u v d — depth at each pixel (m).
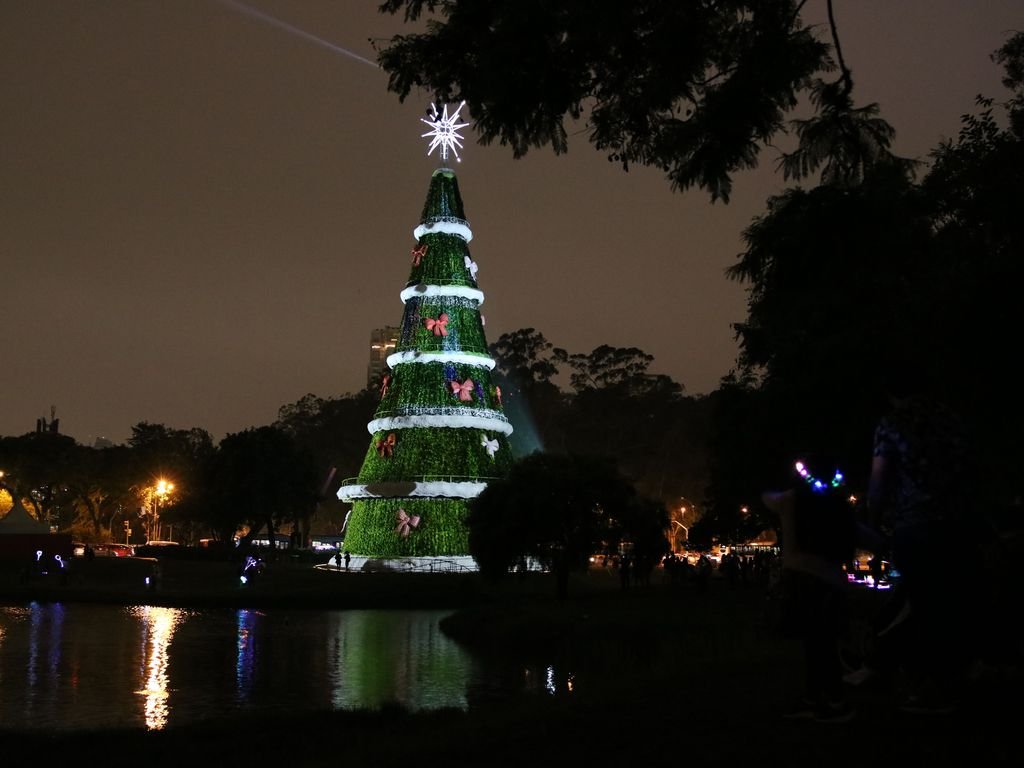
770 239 16.25
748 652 16.86
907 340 23.22
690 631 32.25
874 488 8.72
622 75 14.62
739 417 41.28
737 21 14.48
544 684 26.92
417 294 77.44
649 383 147.50
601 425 143.38
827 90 14.60
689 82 14.08
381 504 73.31
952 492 8.53
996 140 22.77
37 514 126.19
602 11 13.23
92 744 15.38
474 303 79.00
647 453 140.75
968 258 22.47
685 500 137.25
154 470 129.00
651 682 12.66
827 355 25.75
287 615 51.22
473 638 38.53
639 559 52.34
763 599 44.00
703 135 14.61
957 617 8.50
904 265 22.97
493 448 74.88
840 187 15.39
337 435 151.50
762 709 9.87
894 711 9.28
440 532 71.19
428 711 17.66
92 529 132.38
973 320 20.38
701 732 9.17
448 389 75.31
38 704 23.56
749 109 14.10
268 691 25.73
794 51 13.91
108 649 35.06
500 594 60.38
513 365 143.12
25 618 47.56
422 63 14.77
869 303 24.53
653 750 8.74
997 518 11.24
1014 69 24.95
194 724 16.95
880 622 9.82
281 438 98.56
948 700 9.07
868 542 9.27
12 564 80.00
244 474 95.88
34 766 13.98
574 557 47.34
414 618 49.81
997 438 22.20
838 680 9.02
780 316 27.30
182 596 57.66
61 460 120.62
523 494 46.94
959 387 21.66
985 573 8.71
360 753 11.69
